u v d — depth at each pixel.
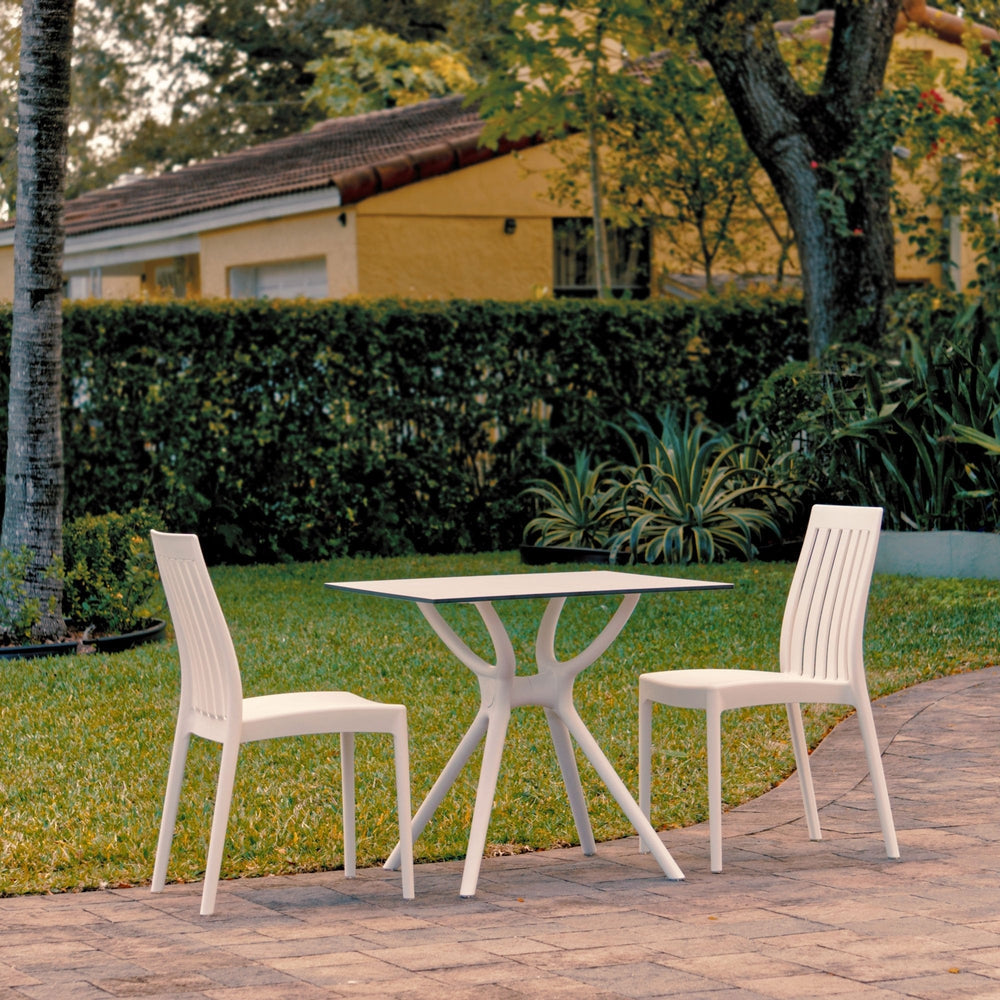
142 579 10.06
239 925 4.60
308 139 27.34
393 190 17.75
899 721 7.52
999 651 9.10
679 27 14.36
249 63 40.94
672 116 17.80
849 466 12.75
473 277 18.39
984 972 3.97
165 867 5.09
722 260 19.61
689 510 13.07
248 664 8.84
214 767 6.67
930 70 16.62
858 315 14.50
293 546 14.16
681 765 6.73
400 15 38.69
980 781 6.38
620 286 19.56
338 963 4.14
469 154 17.95
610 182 18.75
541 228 18.73
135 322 13.43
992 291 14.79
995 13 15.52
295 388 13.98
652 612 10.45
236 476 13.88
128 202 25.25
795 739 5.64
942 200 15.39
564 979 3.96
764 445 14.30
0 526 12.80
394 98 35.34
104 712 7.71
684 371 15.61
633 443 14.47
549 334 15.02
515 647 9.34
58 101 9.62
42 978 4.04
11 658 9.29
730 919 4.55
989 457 11.95
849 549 5.54
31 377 9.62
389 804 6.07
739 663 8.77
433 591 5.06
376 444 14.40
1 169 13.98
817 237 14.66
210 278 21.31
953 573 11.89
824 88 14.74
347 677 8.51
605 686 8.29
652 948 4.25
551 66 16.20
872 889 4.88
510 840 5.69
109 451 13.47
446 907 4.79
